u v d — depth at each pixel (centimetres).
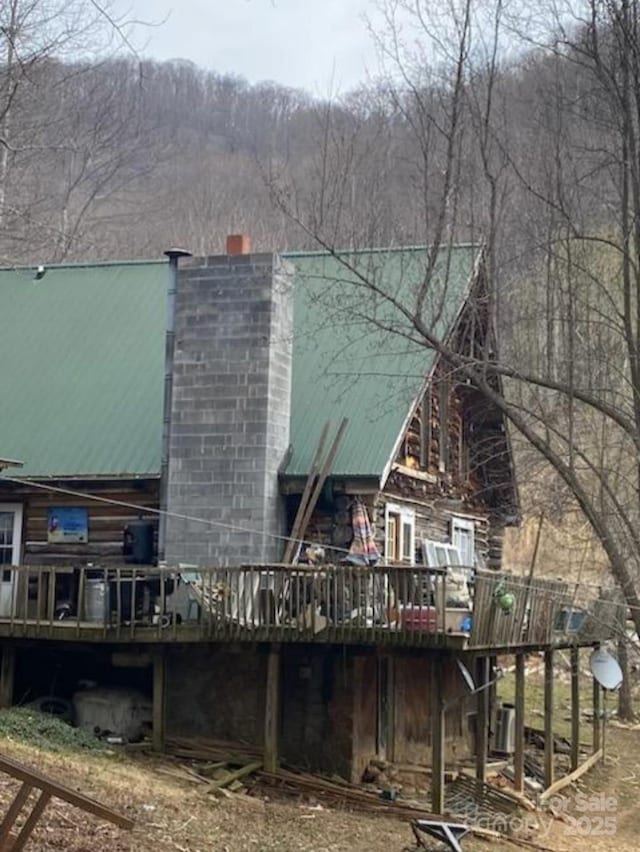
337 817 1387
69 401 1947
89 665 1761
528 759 2027
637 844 1523
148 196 3256
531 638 1688
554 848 1441
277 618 1520
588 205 1473
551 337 1550
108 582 1595
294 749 1634
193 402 1725
